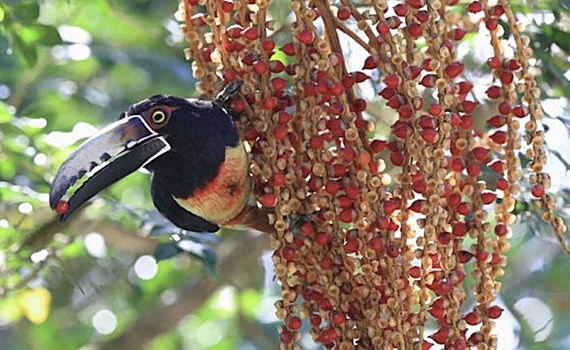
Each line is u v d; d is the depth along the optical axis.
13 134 9.01
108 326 12.63
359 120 5.84
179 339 13.11
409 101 5.72
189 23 6.23
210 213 6.09
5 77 11.27
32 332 13.12
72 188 6.15
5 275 9.26
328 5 5.89
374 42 5.83
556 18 7.54
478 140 6.22
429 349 5.89
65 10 11.02
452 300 5.81
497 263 5.92
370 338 5.82
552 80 7.65
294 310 5.93
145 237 10.55
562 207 7.91
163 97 5.94
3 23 8.86
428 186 5.71
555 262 12.26
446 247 5.78
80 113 11.58
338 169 5.76
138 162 5.85
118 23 11.66
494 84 6.10
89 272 12.09
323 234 5.79
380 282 5.76
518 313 12.15
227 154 5.91
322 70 5.71
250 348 12.77
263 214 6.14
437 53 5.80
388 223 5.71
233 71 5.98
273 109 5.86
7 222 9.11
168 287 12.24
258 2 5.85
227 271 11.72
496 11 6.03
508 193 5.94
